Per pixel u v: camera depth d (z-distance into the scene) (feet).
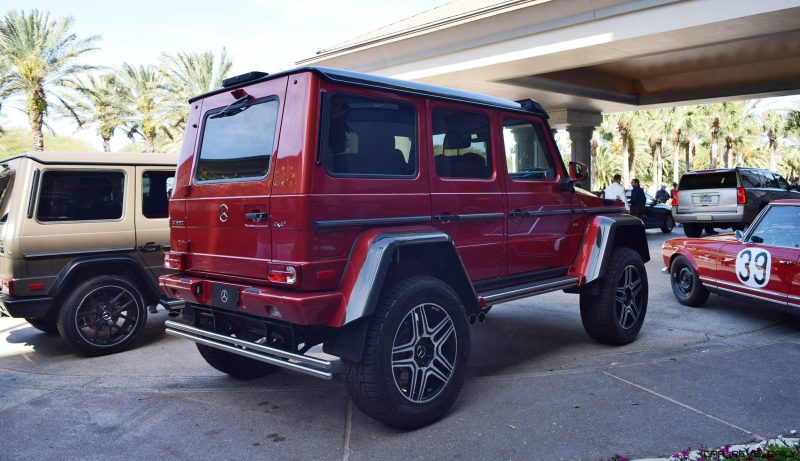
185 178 14.49
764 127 188.96
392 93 13.12
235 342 12.86
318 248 11.48
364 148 12.49
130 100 116.88
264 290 11.81
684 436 12.00
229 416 14.01
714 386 14.92
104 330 20.12
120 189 20.98
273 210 11.76
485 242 14.98
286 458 11.63
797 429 12.23
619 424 12.71
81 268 19.57
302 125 11.51
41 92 98.89
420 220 13.30
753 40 55.36
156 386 16.49
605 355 18.04
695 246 24.47
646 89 81.35
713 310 24.26
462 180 14.46
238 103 13.21
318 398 15.15
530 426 12.78
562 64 54.29
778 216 20.94
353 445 12.12
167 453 12.04
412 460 11.36
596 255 17.76
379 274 11.50
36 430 13.43
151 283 21.24
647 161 209.67
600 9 46.44
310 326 12.30
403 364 12.36
